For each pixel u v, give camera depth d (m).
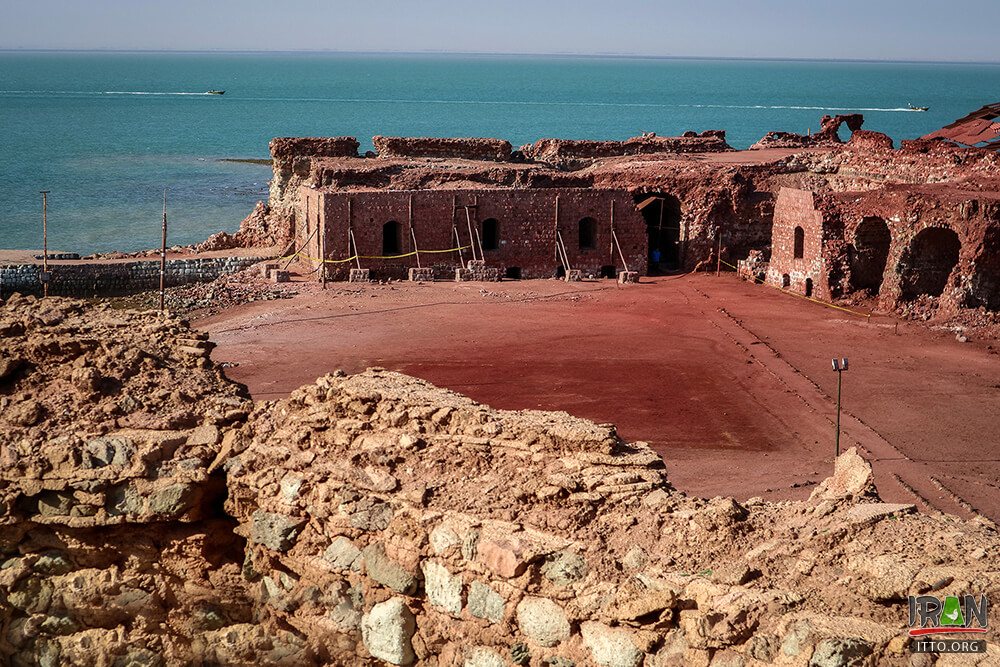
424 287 60.66
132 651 15.59
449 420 15.53
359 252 62.28
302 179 71.50
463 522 14.22
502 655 13.84
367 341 49.03
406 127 190.75
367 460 15.30
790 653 11.94
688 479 32.12
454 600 14.16
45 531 15.80
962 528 13.31
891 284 56.12
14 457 15.66
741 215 68.50
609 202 65.56
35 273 60.84
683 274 67.31
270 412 16.47
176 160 136.88
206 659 15.68
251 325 51.88
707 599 12.72
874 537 13.09
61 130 177.50
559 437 14.87
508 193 64.12
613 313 55.47
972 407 40.38
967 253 53.06
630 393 41.59
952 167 65.12
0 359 16.61
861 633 11.89
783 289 61.66
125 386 16.58
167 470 15.66
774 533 13.53
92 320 18.06
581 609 13.34
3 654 15.61
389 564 14.58
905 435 37.09
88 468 15.59
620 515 14.05
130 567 15.88
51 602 15.72
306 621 15.20
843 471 15.48
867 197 58.09
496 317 54.06
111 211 95.38
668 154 80.19
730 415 39.06
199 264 65.44
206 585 15.83
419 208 62.75
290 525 15.26
